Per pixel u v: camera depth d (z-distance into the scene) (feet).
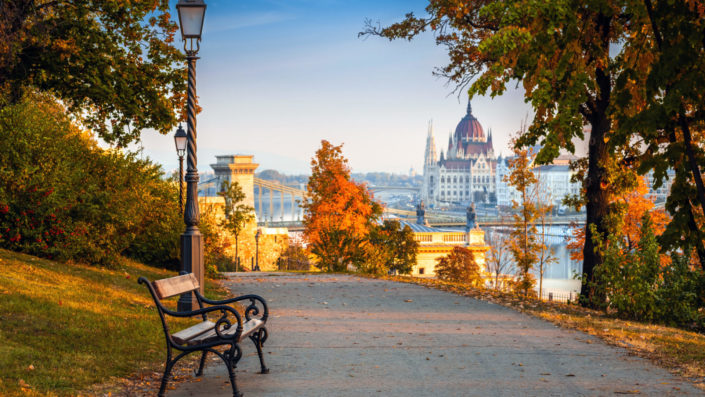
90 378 21.98
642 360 27.32
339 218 159.74
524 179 117.19
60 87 74.69
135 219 61.77
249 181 351.25
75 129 65.82
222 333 22.47
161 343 28.78
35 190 50.67
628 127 35.37
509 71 36.86
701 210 37.88
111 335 28.60
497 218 652.07
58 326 28.32
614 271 46.78
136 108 75.05
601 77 59.41
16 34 62.80
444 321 38.34
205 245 74.38
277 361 26.91
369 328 35.53
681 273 44.60
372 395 21.62
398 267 230.07
